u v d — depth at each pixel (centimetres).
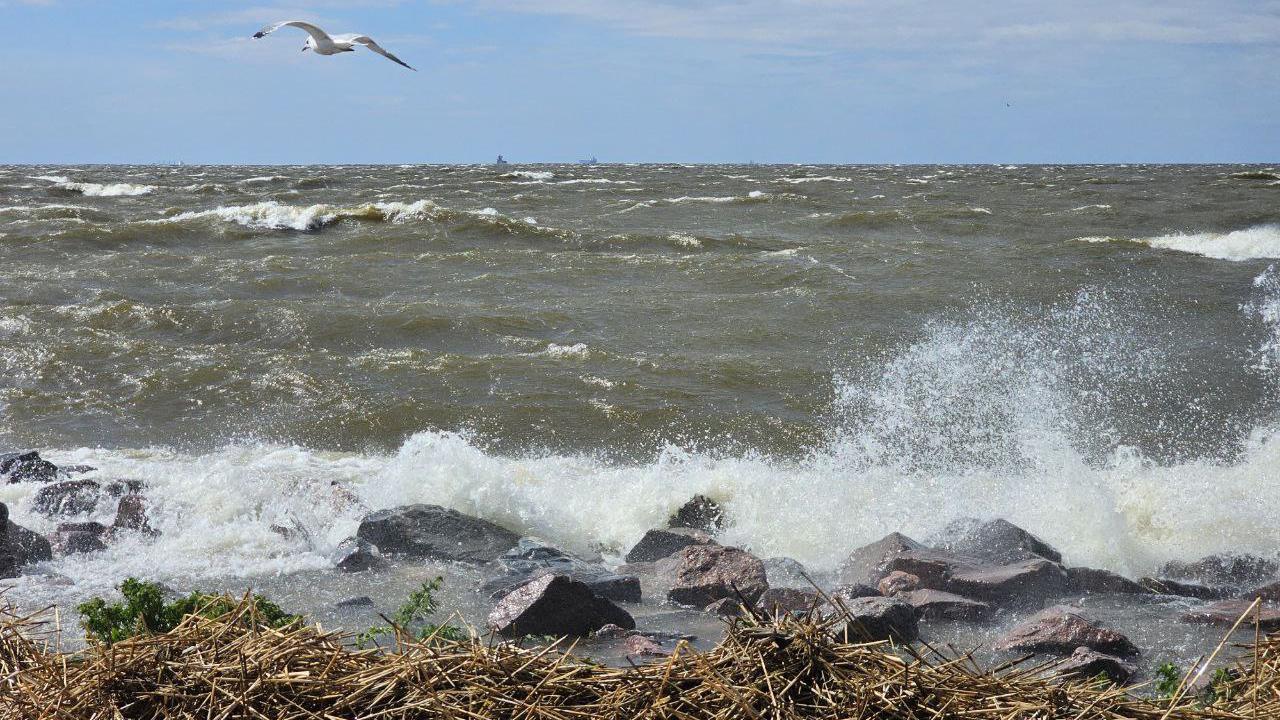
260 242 3083
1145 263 2780
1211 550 904
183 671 353
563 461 1264
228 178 8062
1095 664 573
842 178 8600
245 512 934
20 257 2700
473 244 3103
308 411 1451
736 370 1675
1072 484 1011
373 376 1617
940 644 633
